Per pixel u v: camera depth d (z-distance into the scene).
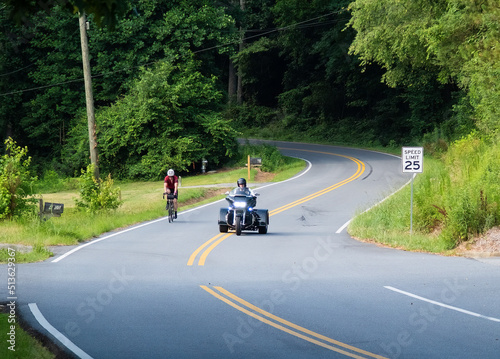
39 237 32.62
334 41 120.25
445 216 33.53
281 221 42.75
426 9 63.06
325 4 123.19
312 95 133.75
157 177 84.25
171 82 89.44
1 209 42.06
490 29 46.12
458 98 92.06
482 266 25.17
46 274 23.39
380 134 118.12
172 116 86.19
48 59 90.94
